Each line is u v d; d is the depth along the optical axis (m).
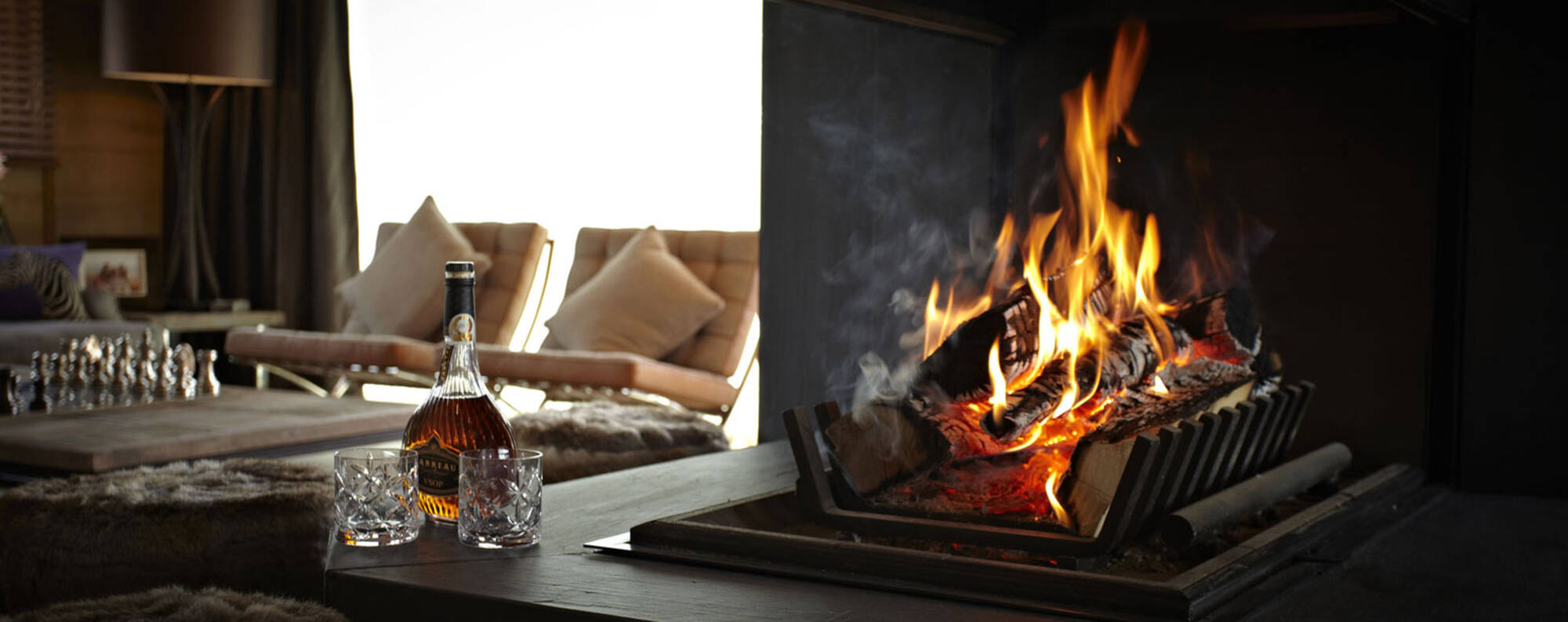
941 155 2.19
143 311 5.34
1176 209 2.08
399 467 1.32
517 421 2.06
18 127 5.00
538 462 1.34
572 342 4.02
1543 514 1.69
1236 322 1.68
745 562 1.24
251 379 5.25
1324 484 1.74
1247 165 2.02
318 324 5.11
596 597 1.13
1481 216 1.87
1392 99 1.92
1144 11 2.04
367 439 2.63
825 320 2.27
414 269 4.45
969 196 2.18
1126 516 1.22
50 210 5.11
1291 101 1.99
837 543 1.23
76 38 5.21
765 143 2.33
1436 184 1.90
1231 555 1.26
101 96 5.30
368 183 5.18
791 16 2.29
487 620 1.13
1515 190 1.85
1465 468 1.90
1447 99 1.90
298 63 5.13
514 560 1.27
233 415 2.60
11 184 5.01
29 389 2.73
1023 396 1.40
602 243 4.34
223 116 5.36
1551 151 1.83
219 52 4.71
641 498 1.61
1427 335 1.92
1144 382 1.55
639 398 3.58
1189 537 1.26
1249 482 1.48
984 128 2.17
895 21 1.88
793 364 2.30
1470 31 1.86
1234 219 2.04
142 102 5.45
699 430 2.12
